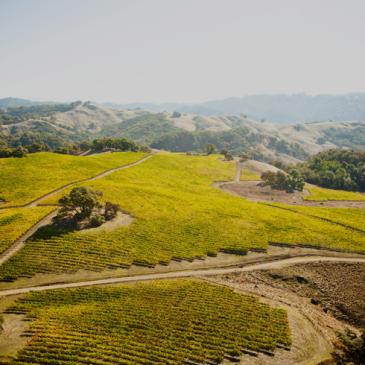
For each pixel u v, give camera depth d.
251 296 61.00
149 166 171.25
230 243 83.62
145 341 46.97
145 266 71.62
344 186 182.62
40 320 50.06
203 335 49.00
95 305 55.69
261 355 45.72
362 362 44.53
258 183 166.62
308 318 55.34
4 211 93.19
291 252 82.00
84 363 42.00
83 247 74.31
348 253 82.25
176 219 95.75
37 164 144.00
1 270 64.56
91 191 87.62
